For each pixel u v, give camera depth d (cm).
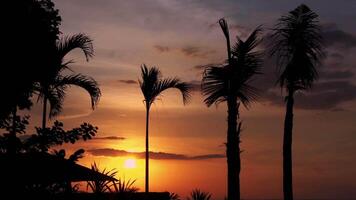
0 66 609
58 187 652
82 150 669
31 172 625
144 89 1950
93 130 651
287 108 1756
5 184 611
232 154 1675
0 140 615
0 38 609
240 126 1688
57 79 959
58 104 1099
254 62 1681
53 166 641
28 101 667
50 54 659
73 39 1127
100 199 984
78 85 1245
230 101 1684
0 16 608
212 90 1700
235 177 1666
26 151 633
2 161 614
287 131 1745
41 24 638
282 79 1738
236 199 1655
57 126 638
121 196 1017
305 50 1716
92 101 1257
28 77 628
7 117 629
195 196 1702
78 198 703
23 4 621
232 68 1681
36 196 630
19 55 616
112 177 1028
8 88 616
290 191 1723
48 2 656
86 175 995
